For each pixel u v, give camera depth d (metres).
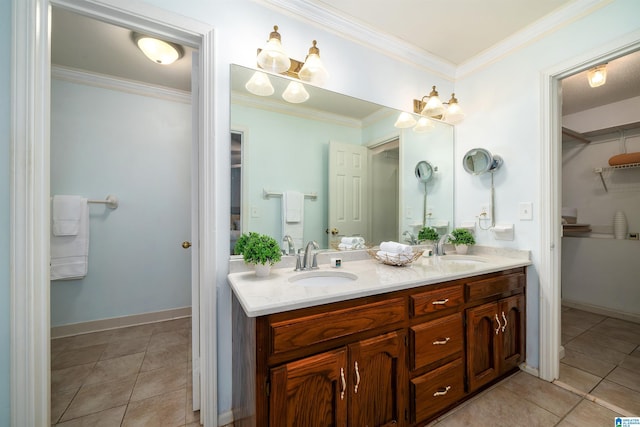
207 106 1.31
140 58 2.08
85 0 1.09
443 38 1.88
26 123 1.04
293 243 1.61
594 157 3.06
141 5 1.18
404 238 2.04
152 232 2.62
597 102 2.87
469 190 2.15
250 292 1.05
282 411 0.93
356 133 1.84
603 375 1.72
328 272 1.46
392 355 1.17
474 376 1.46
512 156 1.87
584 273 2.96
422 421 1.31
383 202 1.96
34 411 1.04
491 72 2.00
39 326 1.06
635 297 2.63
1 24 1.03
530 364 1.76
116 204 2.45
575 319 2.69
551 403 1.46
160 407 1.44
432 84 2.14
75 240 2.23
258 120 1.49
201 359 1.33
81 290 2.34
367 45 1.84
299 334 0.96
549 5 1.57
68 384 1.63
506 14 1.64
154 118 2.61
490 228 1.99
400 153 2.02
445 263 1.70
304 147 1.65
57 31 1.75
